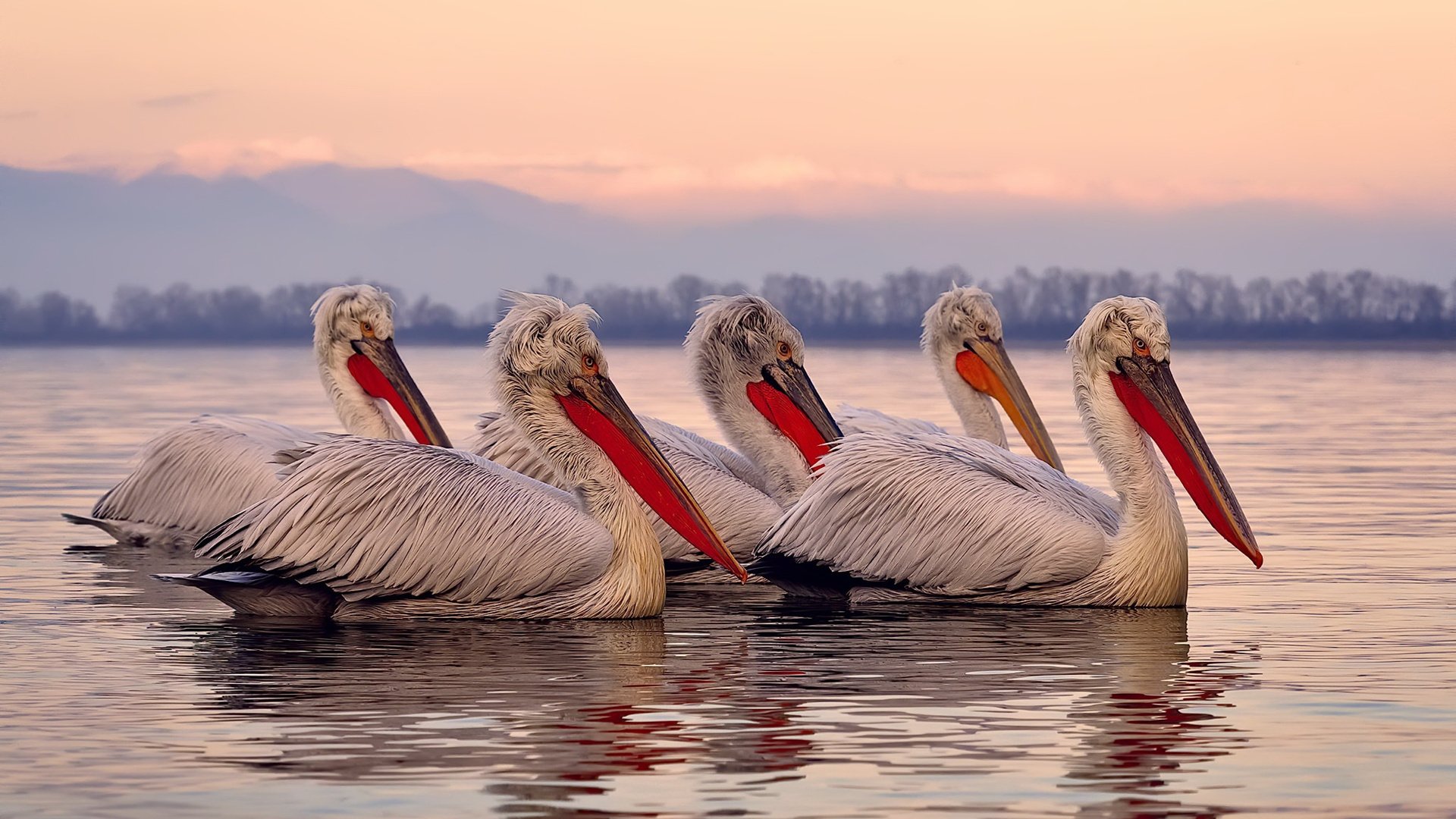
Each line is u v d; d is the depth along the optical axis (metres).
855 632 13.27
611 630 13.44
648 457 14.17
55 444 34.44
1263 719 9.95
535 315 14.20
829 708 10.27
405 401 18.52
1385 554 17.95
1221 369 98.31
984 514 14.52
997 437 19.55
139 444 34.47
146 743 9.32
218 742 9.34
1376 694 10.67
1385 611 14.17
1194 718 9.96
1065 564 14.31
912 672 11.48
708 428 36.16
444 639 12.91
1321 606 14.49
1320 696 10.61
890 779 8.57
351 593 13.63
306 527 13.48
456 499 13.71
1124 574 14.38
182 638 12.87
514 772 8.70
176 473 18.88
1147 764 8.88
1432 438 37.53
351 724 9.80
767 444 17.09
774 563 15.46
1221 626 13.46
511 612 13.87
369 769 8.77
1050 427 38.97
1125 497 14.55
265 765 8.84
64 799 8.20
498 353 14.29
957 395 19.67
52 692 10.73
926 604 14.84
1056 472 15.69
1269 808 8.06
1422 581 15.98
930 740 9.41
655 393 54.97
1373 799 8.21
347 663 11.83
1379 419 45.59
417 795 8.26
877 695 10.67
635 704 10.37
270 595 13.89
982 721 9.90
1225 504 14.41
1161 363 14.65
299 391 61.34
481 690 10.79
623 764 8.86
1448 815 7.95
